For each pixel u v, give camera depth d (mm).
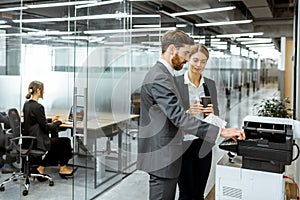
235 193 1887
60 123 3980
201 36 3619
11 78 4301
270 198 1800
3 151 3703
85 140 3480
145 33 3852
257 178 1822
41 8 4773
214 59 3482
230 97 3402
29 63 4707
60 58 4828
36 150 3709
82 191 3463
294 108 3148
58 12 4809
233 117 3369
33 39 4836
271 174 1786
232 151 1867
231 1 3504
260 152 1775
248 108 3383
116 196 3236
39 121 3715
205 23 3633
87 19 3594
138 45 3840
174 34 2135
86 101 3467
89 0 3600
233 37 3533
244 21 3492
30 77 4699
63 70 4805
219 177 1936
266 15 3389
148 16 3877
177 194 2271
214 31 3578
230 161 1961
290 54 3314
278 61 3363
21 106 4379
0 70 4199
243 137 1817
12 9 4352
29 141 3658
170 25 3779
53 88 4863
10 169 3656
